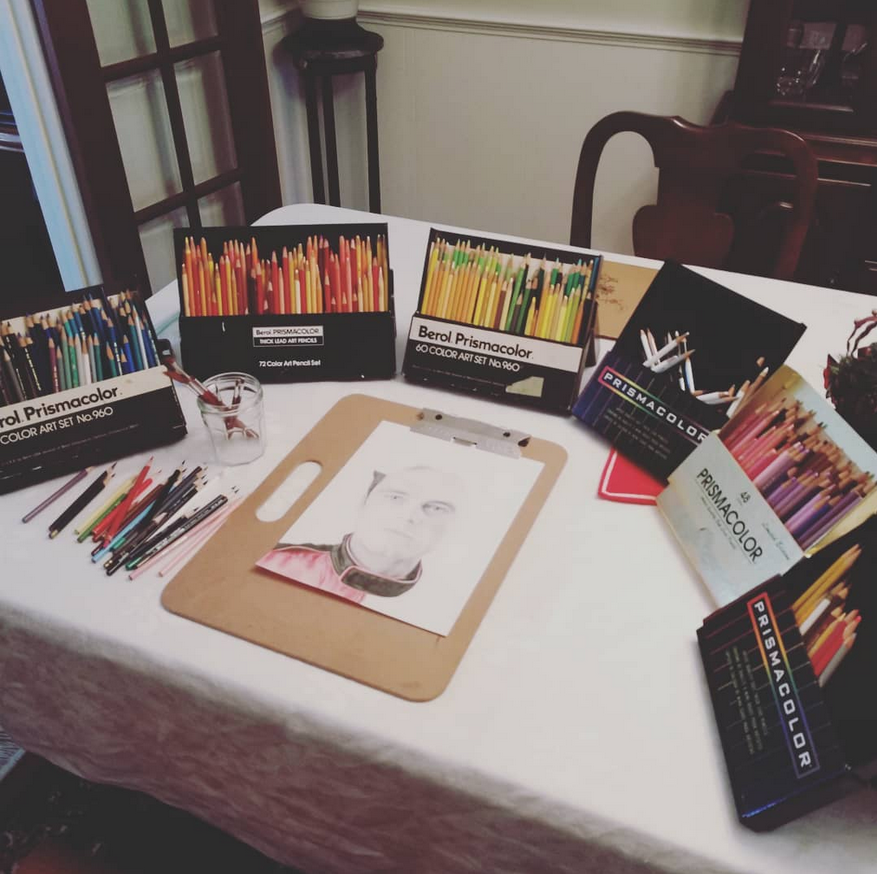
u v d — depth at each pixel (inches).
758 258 75.9
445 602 27.2
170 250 85.5
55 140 67.8
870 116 69.9
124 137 76.3
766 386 28.8
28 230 106.3
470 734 23.5
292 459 33.8
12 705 31.8
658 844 21.4
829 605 23.0
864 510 23.9
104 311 33.1
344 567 28.4
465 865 25.8
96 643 26.7
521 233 103.6
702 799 22.1
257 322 37.6
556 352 36.7
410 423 35.8
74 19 62.2
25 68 63.7
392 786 24.5
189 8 78.2
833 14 67.4
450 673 25.0
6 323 31.8
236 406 32.4
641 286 46.4
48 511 31.5
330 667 25.2
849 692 21.0
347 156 105.3
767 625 24.2
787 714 22.1
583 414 36.1
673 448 32.9
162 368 33.6
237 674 25.2
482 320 37.6
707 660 25.4
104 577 28.5
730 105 77.8
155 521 30.6
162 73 72.4
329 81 88.1
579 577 28.7
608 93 89.7
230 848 45.7
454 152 100.0
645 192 94.7
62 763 33.6
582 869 23.3
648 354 34.4
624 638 26.5
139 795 49.0
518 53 90.4
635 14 84.4
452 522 30.5
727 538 28.0
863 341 41.4
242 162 84.5
